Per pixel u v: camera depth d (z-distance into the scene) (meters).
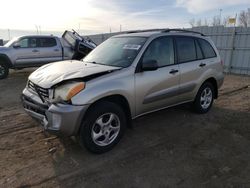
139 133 4.39
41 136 4.22
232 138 4.25
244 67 11.64
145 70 3.95
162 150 3.79
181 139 4.19
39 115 3.51
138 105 3.99
